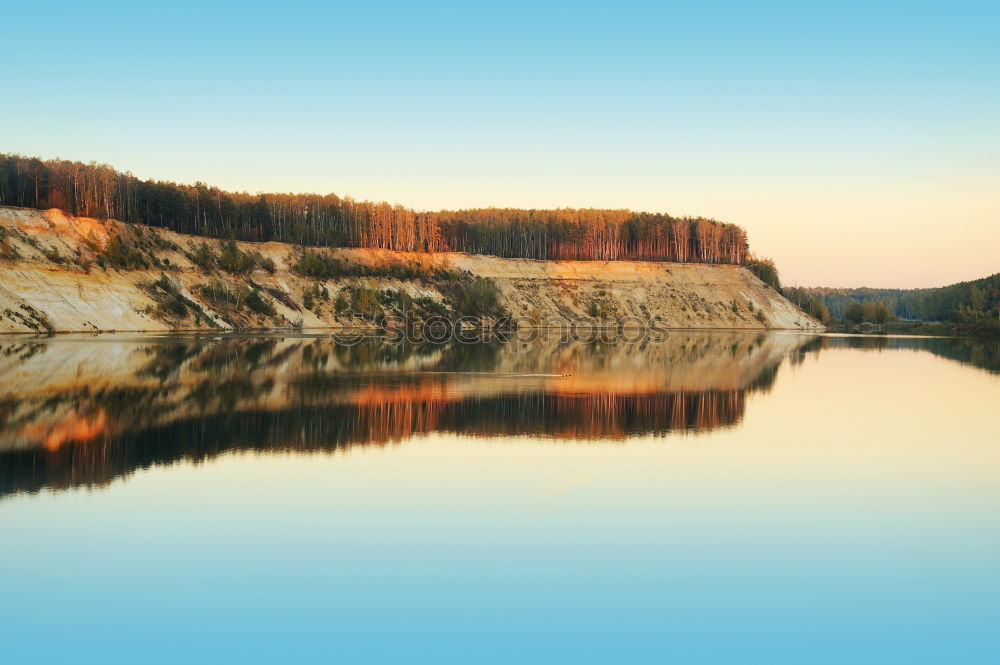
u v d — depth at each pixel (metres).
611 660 16.25
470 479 28.95
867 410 48.78
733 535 23.39
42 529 22.53
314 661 16.02
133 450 32.22
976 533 23.95
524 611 18.23
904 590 19.73
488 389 55.16
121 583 19.17
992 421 44.72
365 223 191.00
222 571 19.95
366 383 57.00
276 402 46.19
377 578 19.78
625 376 66.31
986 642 17.19
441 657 16.25
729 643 17.03
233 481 27.97
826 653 16.67
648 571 20.56
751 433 39.62
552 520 24.36
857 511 26.05
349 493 26.73
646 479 29.62
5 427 35.81
